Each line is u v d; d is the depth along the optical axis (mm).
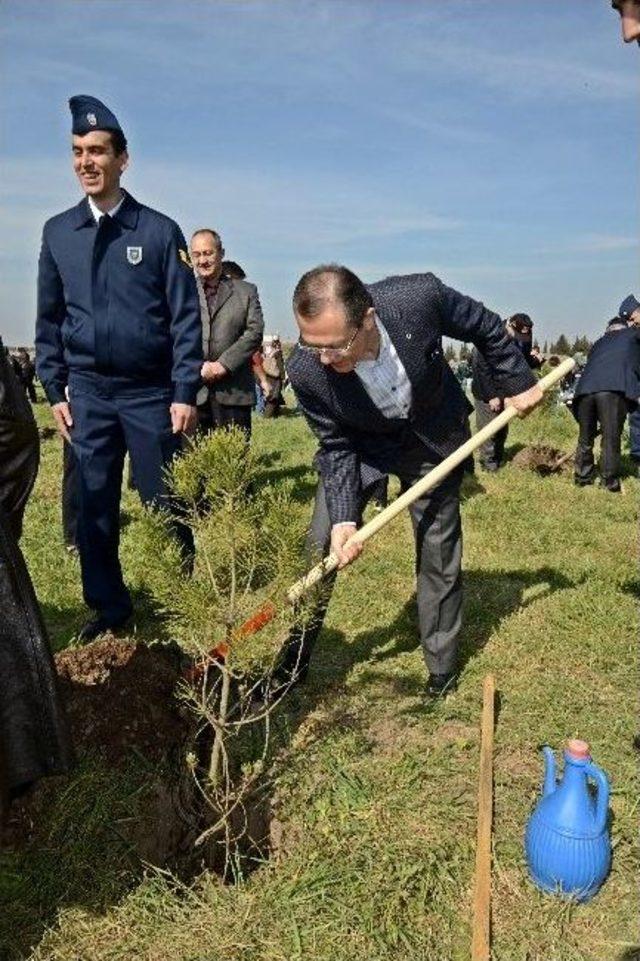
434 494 3555
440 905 2621
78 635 4305
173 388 4078
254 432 12695
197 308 3992
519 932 2521
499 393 3385
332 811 3000
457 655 4230
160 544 2570
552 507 7496
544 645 4387
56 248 3867
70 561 5504
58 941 2449
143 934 2486
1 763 2127
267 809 3025
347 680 3998
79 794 2887
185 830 2953
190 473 2500
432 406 3357
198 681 3131
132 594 4812
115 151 3639
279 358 15797
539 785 3180
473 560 5855
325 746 3371
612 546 6273
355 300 2637
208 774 3041
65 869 2670
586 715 3686
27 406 2373
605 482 8391
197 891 2686
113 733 3072
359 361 2959
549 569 5582
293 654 3660
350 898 2621
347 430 3387
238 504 2467
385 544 6090
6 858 2668
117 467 4156
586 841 2592
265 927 2531
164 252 3848
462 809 3029
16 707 2172
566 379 13891
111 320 3840
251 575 2588
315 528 3562
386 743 3457
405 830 2922
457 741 3441
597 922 2578
